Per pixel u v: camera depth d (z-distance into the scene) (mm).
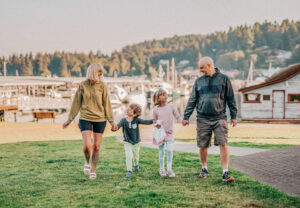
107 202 3918
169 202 3873
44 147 9938
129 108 5434
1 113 34312
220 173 5430
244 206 3719
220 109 4879
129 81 90312
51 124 24125
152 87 88375
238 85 95688
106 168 6035
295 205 3732
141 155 7766
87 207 3758
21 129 20016
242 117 25016
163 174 5316
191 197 4051
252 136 14289
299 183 4777
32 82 56125
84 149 5027
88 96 4980
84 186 4707
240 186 4555
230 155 7605
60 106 44844
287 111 24469
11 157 7641
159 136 5277
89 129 5016
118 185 4754
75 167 6168
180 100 76438
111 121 5223
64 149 9336
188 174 5414
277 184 4742
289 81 24344
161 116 5355
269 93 24703
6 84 48969
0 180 5102
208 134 4984
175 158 7152
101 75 5062
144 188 4539
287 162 6344
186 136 14711
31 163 6695
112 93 66562
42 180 5086
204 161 5199
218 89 4828
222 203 3818
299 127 19469
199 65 4922
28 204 3893
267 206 3703
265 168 5840
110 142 11477
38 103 44125
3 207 3793
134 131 5477
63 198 4113
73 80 63406
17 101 41938
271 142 11203
